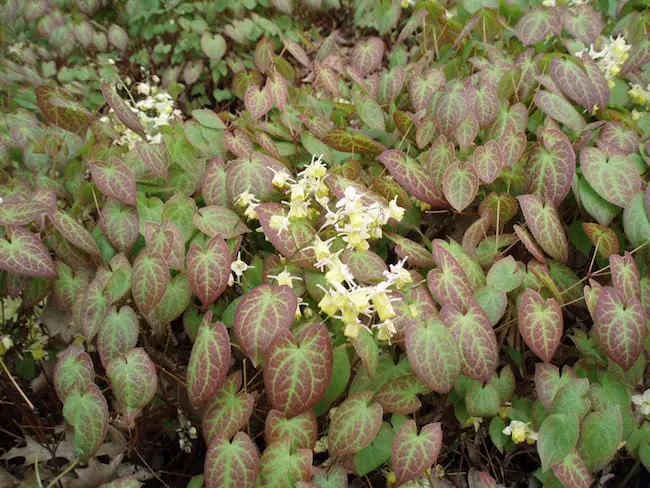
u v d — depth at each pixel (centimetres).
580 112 65
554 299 51
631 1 78
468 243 55
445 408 56
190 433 57
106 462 58
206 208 54
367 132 65
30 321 60
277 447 45
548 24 69
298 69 108
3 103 78
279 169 55
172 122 66
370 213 48
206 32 112
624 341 47
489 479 51
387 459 48
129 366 46
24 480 52
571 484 46
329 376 44
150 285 48
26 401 57
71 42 111
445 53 80
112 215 53
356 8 119
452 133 59
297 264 50
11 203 50
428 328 45
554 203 54
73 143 61
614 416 47
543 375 50
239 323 45
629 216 52
